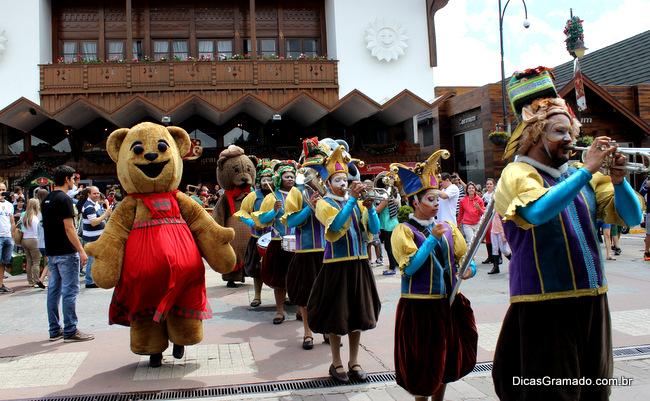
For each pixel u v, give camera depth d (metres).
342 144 6.35
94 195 10.10
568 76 25.89
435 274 3.74
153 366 5.27
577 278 2.73
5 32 19.77
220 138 21.59
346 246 4.92
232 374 5.04
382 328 6.54
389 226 10.24
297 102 19.75
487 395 4.44
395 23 21.38
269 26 22.52
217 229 5.47
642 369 4.93
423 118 25.97
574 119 2.86
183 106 19.27
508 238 2.95
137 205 5.18
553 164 2.91
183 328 5.18
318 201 5.06
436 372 3.62
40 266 10.82
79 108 18.86
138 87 19.53
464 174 23.50
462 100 23.16
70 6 21.50
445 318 3.71
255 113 20.97
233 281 9.99
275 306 8.20
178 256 5.01
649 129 20.38
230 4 22.31
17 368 5.27
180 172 5.45
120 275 5.10
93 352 5.82
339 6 21.30
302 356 5.57
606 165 2.79
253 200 8.15
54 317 6.33
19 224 10.73
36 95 19.67
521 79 2.98
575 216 2.81
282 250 7.06
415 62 21.59
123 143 5.27
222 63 19.83
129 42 19.73
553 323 2.72
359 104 19.58
